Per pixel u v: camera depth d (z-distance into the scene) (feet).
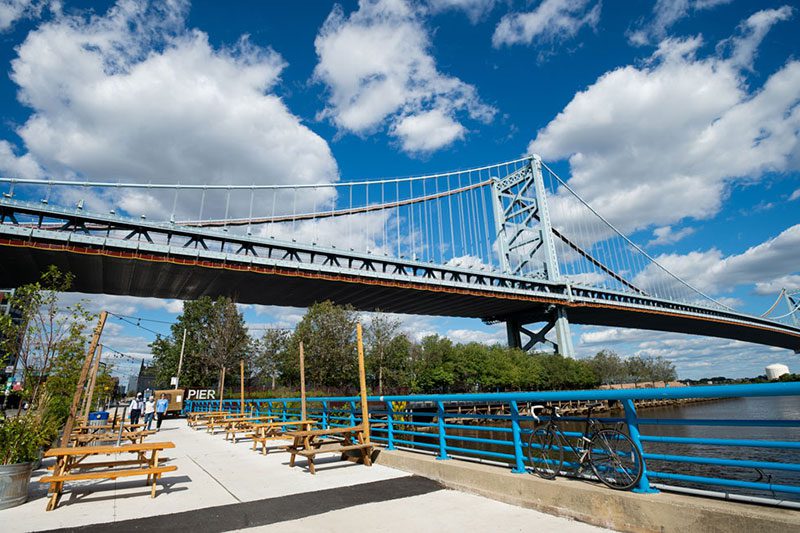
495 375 197.16
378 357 139.64
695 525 13.41
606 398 16.49
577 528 15.53
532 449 19.85
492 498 19.90
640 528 14.62
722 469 49.32
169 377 150.10
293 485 23.95
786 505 12.66
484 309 271.08
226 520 17.84
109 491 23.47
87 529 17.21
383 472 26.71
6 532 16.99
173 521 17.93
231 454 36.99
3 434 22.24
